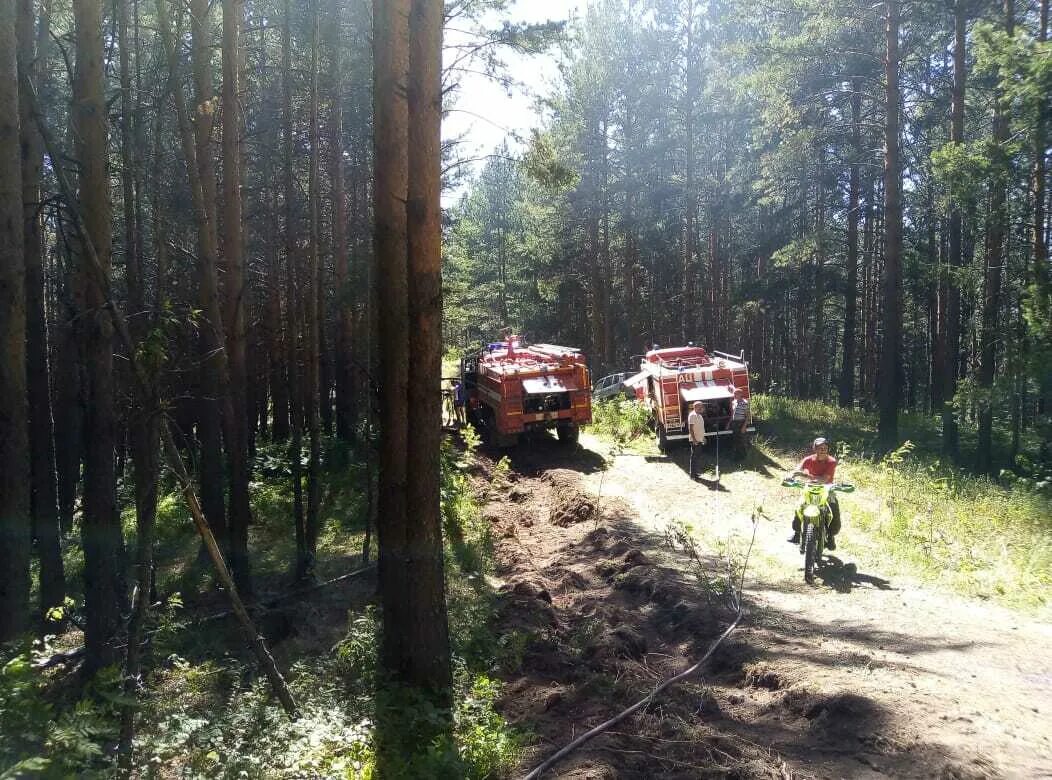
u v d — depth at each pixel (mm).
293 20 15258
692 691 6152
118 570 8867
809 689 5699
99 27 7516
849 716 5258
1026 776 4414
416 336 6473
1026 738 4926
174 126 14711
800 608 8508
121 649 7938
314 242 12445
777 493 14828
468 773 5160
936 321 29609
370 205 19562
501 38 10133
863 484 14375
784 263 24047
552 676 6910
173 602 9203
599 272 38156
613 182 34469
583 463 18469
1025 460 14992
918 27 20844
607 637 7379
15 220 6160
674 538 11758
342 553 12859
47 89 12266
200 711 6668
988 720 5152
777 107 21156
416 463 6539
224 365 10688
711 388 17891
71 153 11898
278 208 18188
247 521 10898
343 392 21688
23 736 4359
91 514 7641
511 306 56000
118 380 9766
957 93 17609
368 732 5660
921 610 8266
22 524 6242
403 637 6645
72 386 12539
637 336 40688
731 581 9180
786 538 11758
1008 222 15719
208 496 11109
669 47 32656
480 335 61000
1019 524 11125
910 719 5113
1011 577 9156
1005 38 12984
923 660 6613
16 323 6191
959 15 17438
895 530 11109
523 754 5395
